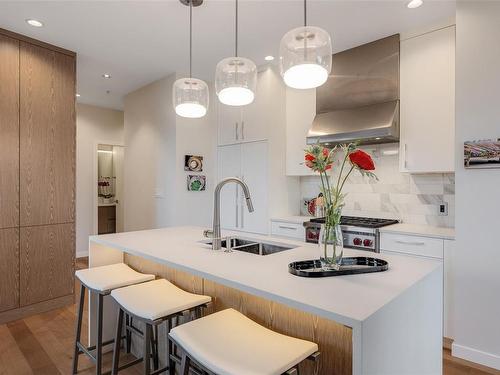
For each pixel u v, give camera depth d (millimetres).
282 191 3754
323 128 3207
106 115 5605
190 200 4059
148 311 1476
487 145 2135
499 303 2125
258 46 3191
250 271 1399
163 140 4125
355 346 903
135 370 2105
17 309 2910
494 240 2143
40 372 2100
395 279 1279
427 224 3027
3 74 2814
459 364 2195
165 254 1733
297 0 2383
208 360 1074
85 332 2660
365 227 2820
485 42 2170
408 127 2826
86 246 5379
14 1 2398
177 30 2857
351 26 2766
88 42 3086
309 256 1688
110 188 6066
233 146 4016
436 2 2391
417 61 2783
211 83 4297
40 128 3037
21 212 2926
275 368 1024
